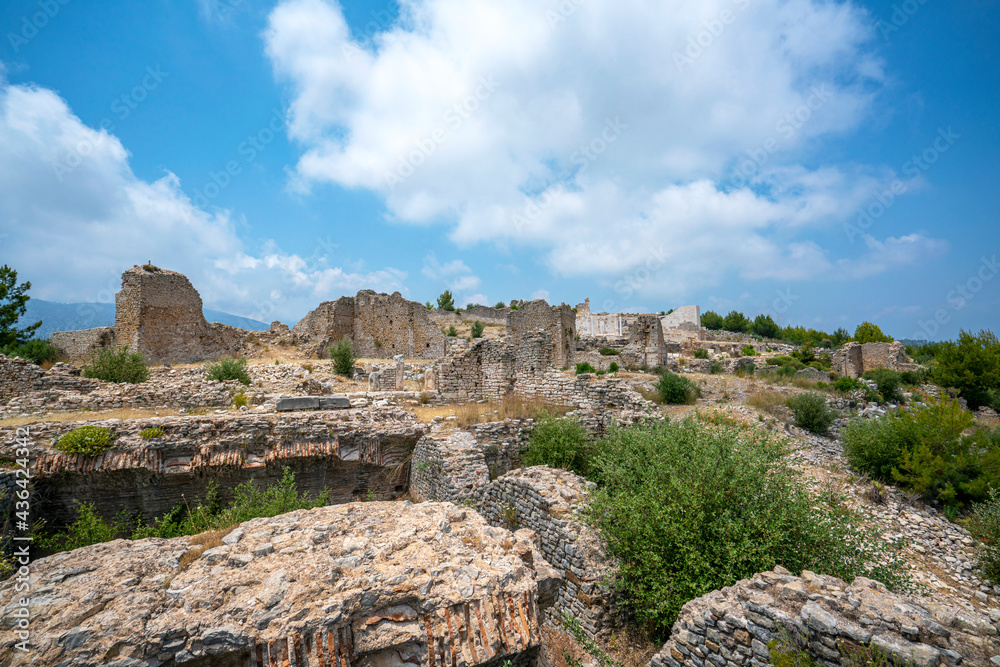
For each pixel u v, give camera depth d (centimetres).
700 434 921
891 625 477
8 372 1564
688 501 751
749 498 757
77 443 1052
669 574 737
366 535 513
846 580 699
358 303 4350
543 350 1778
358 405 1612
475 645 421
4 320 2928
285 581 412
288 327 4169
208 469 1165
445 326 6600
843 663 476
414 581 434
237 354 3556
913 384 2995
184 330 3225
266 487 1245
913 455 1326
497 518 1101
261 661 366
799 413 1862
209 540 499
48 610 369
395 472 1428
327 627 383
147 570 435
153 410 1490
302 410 1463
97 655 343
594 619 779
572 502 938
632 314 4416
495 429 1382
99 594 392
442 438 1311
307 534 504
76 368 1855
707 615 593
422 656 406
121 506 1113
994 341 2722
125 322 3073
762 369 3086
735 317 7562
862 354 4069
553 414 1468
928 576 960
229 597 400
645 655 739
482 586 452
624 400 1455
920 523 1169
